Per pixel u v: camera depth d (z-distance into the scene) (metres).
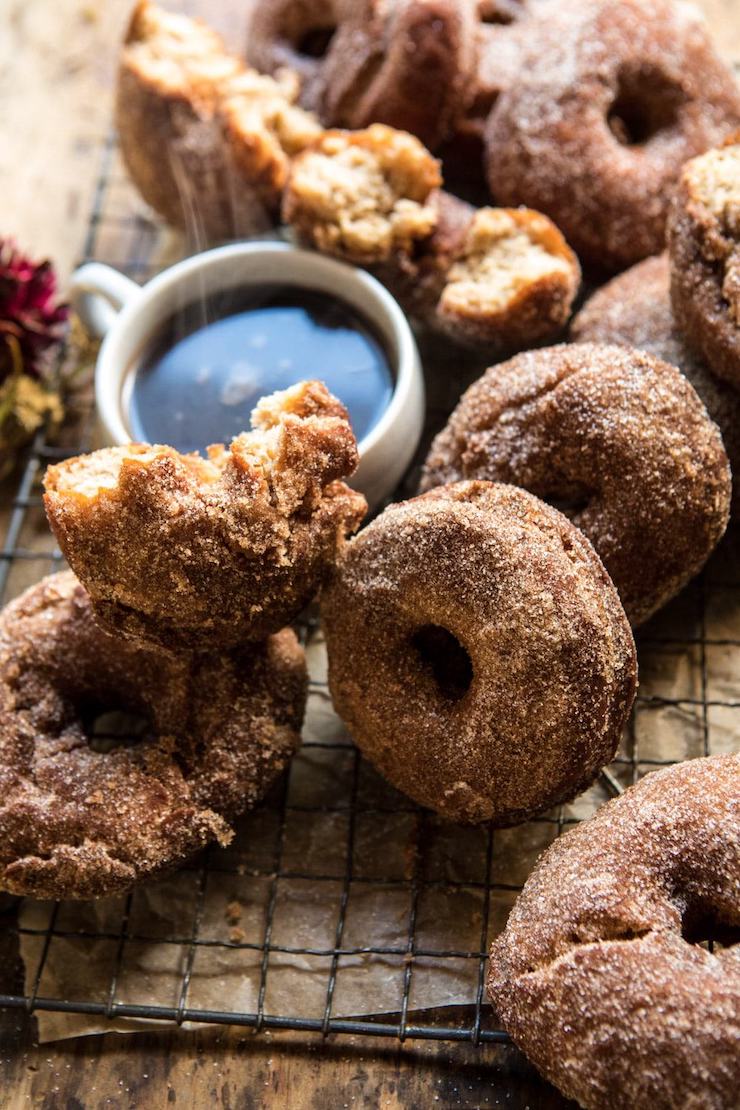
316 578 0.47
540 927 0.43
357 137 0.56
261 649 0.49
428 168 0.55
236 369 0.54
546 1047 0.42
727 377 0.51
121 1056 0.47
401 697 0.47
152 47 0.60
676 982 0.41
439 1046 0.47
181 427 0.53
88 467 0.46
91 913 0.49
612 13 0.57
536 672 0.45
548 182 0.56
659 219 0.56
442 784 0.46
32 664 0.49
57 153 0.67
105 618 0.46
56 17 0.70
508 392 0.49
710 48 0.58
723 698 0.52
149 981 0.48
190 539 0.45
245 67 0.61
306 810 0.50
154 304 0.54
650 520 0.48
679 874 0.43
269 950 0.48
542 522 0.46
